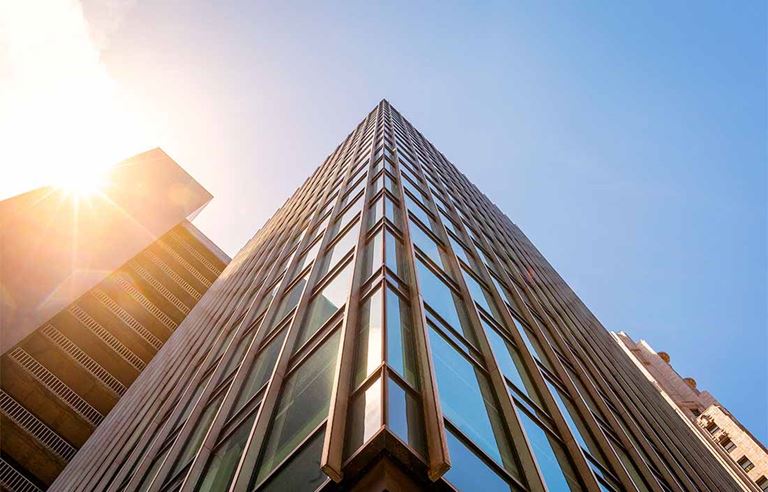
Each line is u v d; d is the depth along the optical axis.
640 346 98.31
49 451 25.17
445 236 20.78
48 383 27.64
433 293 14.40
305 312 15.15
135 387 29.14
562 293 43.22
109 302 34.91
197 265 47.22
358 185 24.77
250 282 29.58
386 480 7.05
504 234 40.62
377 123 44.00
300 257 22.11
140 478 15.20
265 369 14.19
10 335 26.38
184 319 38.34
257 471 9.63
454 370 11.51
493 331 16.53
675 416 41.19
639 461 17.61
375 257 14.34
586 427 16.77
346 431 8.31
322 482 7.73
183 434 14.92
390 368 9.16
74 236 33.66
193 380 19.42
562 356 22.80
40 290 29.09
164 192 45.66
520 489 9.49
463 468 8.62
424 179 30.33
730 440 71.12
